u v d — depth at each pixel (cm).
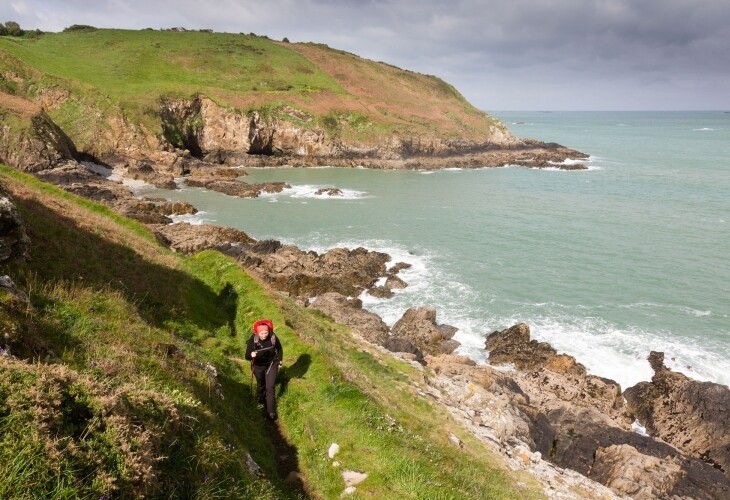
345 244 5403
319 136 11969
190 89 11269
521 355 3128
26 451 441
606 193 8394
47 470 441
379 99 14600
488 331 3506
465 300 3981
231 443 750
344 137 12288
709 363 3072
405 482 863
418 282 4344
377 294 4050
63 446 475
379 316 3597
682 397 2655
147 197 6812
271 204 7262
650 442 2197
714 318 3653
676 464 2002
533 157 12888
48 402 498
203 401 867
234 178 9250
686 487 1894
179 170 9156
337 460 942
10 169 2638
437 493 850
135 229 2558
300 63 15188
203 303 1694
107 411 545
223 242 4847
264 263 4397
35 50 12075
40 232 1356
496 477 1230
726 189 8594
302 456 969
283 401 1153
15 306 784
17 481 420
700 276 4456
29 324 761
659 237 5681
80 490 450
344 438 1003
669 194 8244
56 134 7962
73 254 1359
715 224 6247
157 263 1781
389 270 4588
